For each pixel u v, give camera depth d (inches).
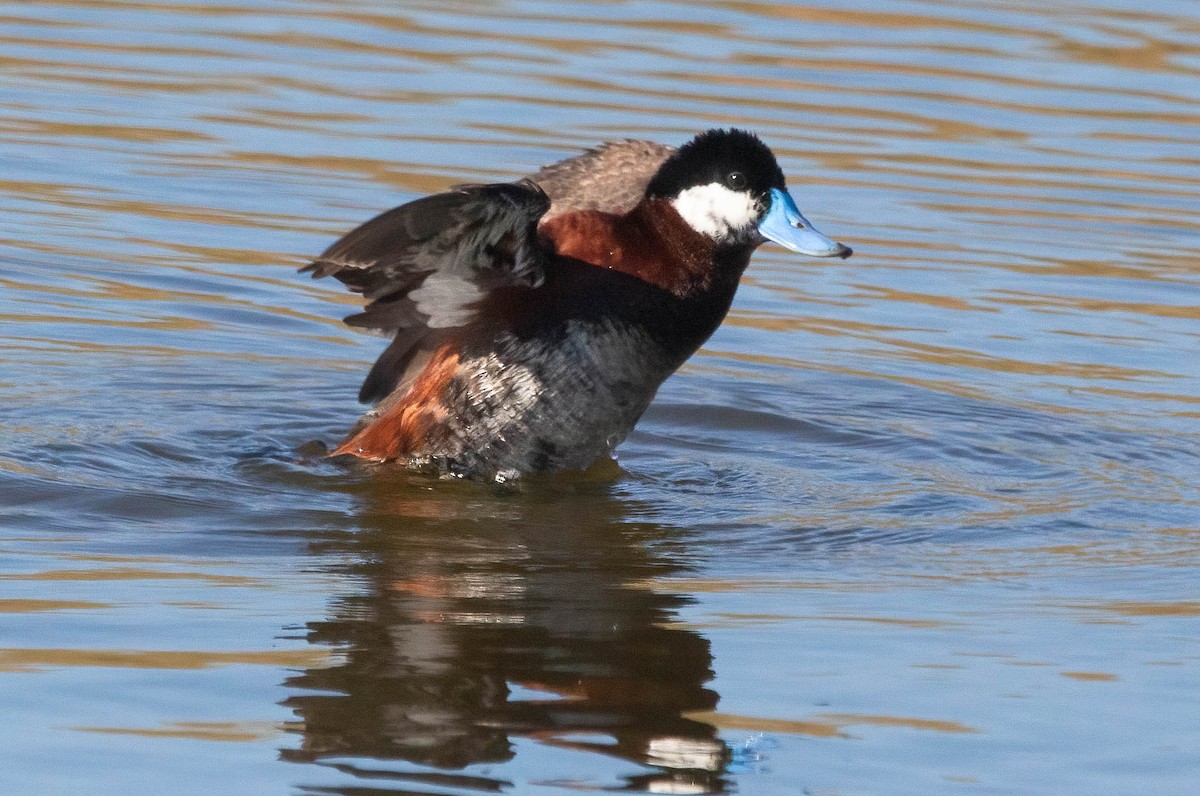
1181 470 440.8
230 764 242.2
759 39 840.3
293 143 681.0
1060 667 290.2
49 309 528.7
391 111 717.9
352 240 350.0
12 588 313.4
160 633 292.7
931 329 553.3
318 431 453.7
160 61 784.3
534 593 324.8
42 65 767.7
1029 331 552.1
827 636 303.4
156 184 639.1
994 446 459.2
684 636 301.1
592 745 252.1
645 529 377.1
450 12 881.5
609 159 439.2
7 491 376.8
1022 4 914.7
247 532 361.4
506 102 728.3
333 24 856.3
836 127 714.8
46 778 236.7
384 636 295.0
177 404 464.1
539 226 415.5
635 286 409.4
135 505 375.2
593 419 414.9
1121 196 667.4
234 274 571.8
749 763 247.6
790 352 534.6
